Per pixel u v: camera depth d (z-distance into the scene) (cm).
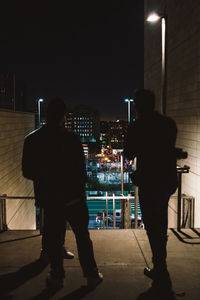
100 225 4153
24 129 1523
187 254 357
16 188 1195
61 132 256
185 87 840
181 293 266
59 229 271
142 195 265
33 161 260
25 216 1421
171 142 261
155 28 1385
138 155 263
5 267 325
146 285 285
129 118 1689
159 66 1300
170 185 262
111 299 261
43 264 331
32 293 271
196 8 735
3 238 418
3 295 268
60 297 265
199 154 716
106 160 11869
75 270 315
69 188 258
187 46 819
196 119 742
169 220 1084
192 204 546
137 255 356
